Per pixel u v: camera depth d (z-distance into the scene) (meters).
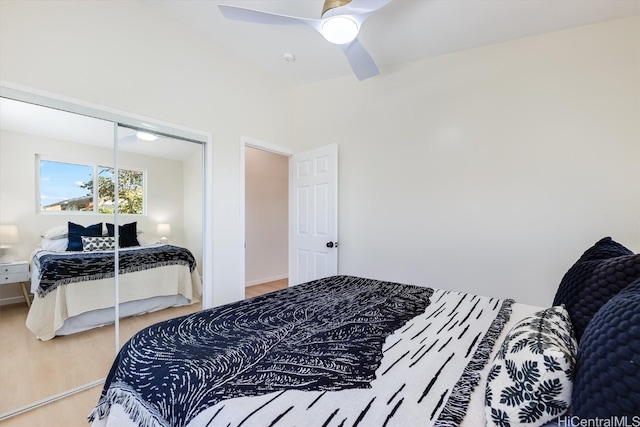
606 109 2.10
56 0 1.90
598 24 2.12
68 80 1.96
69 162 2.06
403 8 2.11
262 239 4.86
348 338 1.20
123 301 2.38
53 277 2.06
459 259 2.64
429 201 2.79
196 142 2.77
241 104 3.11
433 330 1.29
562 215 2.24
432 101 2.77
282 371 0.95
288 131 3.70
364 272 3.19
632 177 2.04
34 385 1.93
